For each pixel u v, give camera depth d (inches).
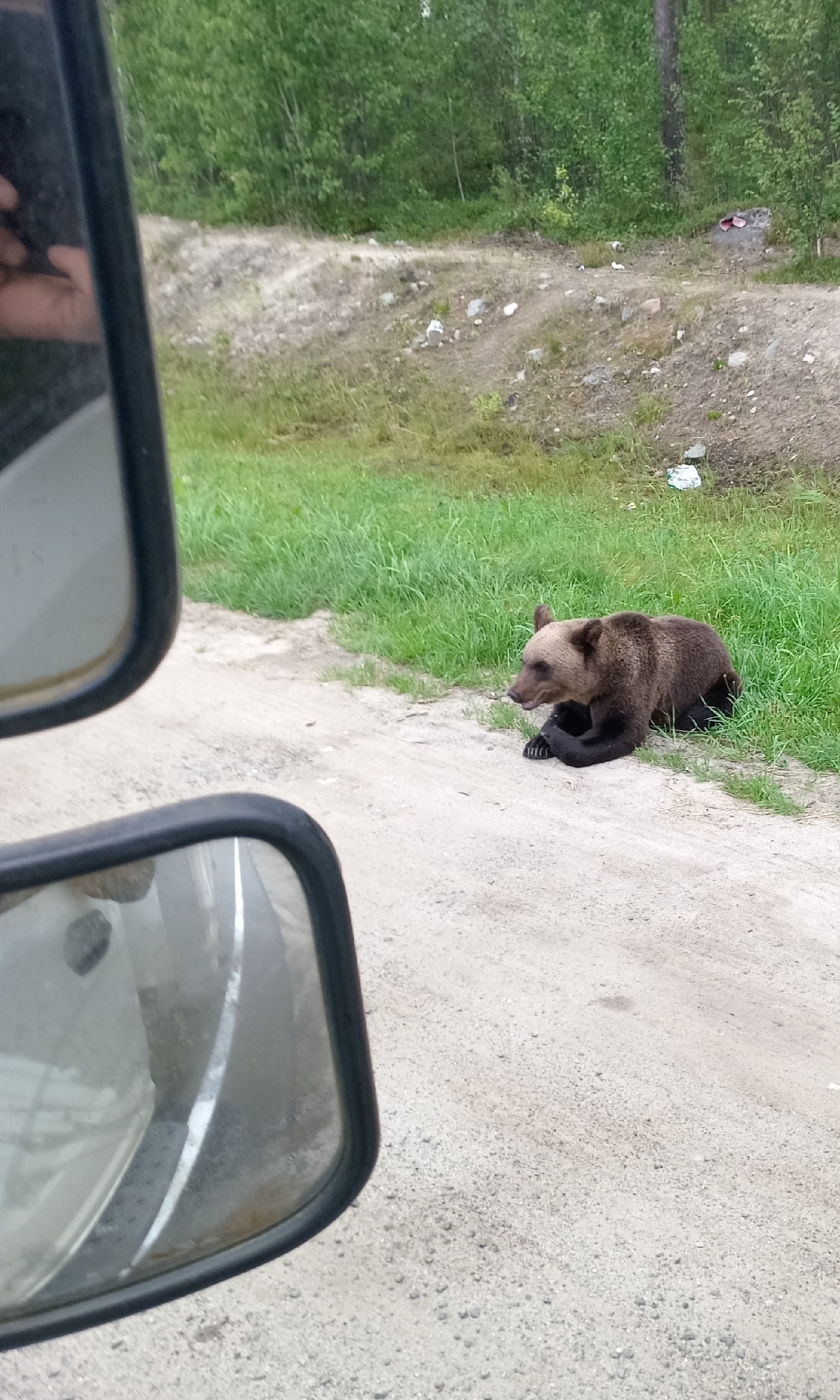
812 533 402.0
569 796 208.8
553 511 436.8
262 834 57.5
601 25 816.3
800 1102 130.3
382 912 171.9
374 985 155.1
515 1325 105.6
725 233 705.0
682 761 221.0
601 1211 117.3
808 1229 113.7
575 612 295.9
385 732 240.4
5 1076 57.0
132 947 58.3
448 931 166.1
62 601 50.8
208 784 218.5
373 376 706.2
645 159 769.6
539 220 807.7
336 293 784.3
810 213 630.5
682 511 468.8
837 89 667.4
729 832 191.6
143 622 52.0
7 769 231.8
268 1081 62.8
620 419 582.2
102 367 50.1
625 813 201.0
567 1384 99.8
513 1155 125.1
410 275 761.0
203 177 987.3
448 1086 135.8
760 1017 144.6
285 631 308.8
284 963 60.7
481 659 274.5
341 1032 61.7
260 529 389.1
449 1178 122.7
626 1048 140.2
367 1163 64.7
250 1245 64.6
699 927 163.9
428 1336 105.0
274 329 789.9
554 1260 112.1
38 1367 103.4
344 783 215.8
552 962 157.5
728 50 818.2
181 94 934.4
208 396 759.1
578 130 789.2
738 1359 101.1
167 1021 60.4
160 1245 63.2
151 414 50.9
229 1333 106.3
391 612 306.0
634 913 168.4
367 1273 112.1
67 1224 60.7
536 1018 146.6
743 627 277.0
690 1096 132.0
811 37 649.0
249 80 886.4
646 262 719.1
